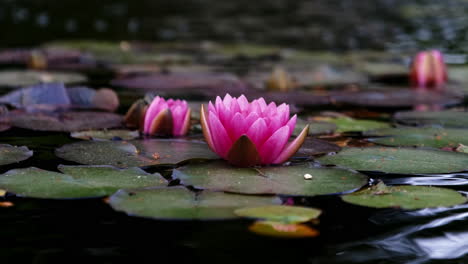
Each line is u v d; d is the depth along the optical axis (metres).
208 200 1.57
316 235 1.38
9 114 2.84
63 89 3.27
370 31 8.55
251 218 1.48
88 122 2.71
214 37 7.86
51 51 5.75
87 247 1.29
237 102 2.04
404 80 4.69
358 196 1.65
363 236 1.38
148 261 1.22
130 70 4.81
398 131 2.61
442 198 1.63
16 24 8.40
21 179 1.71
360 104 3.50
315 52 6.45
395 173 1.92
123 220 1.45
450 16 10.26
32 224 1.42
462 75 4.64
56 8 10.76
